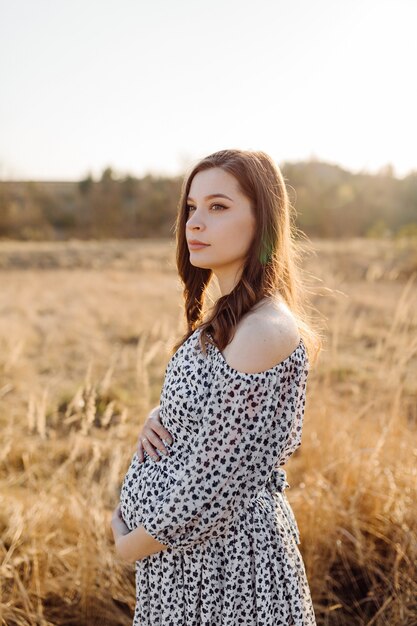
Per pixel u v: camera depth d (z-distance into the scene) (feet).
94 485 9.55
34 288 41.22
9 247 67.46
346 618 7.80
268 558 4.50
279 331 3.94
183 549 4.29
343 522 8.60
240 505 4.26
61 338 25.46
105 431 13.64
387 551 8.60
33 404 8.43
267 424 3.99
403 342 11.27
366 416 11.11
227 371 3.91
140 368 10.46
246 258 4.30
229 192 4.18
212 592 4.42
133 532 4.48
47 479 10.85
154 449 4.66
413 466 9.29
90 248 67.00
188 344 4.38
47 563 8.04
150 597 4.75
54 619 7.65
